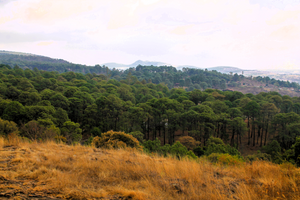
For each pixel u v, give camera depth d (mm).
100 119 52531
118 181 5168
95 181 5047
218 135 53906
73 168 5766
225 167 7730
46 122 31984
